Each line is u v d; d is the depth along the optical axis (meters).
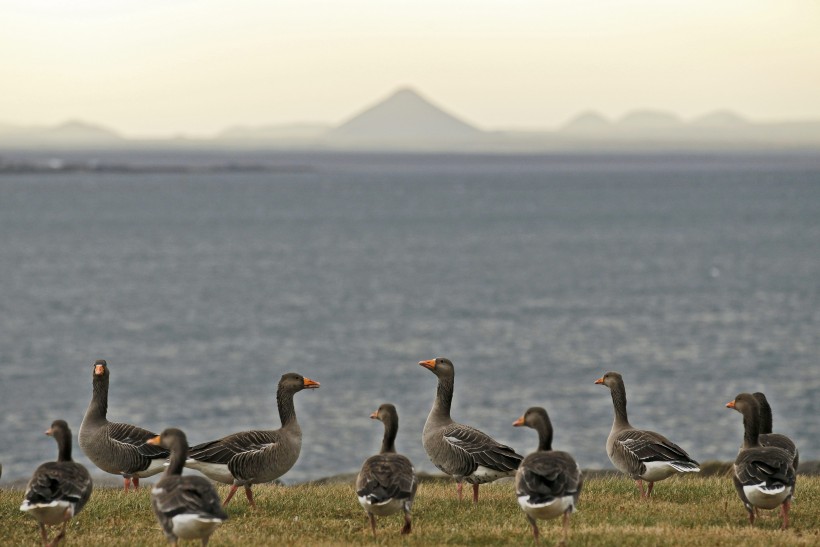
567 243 146.62
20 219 197.75
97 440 19.59
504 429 43.94
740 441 41.59
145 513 17.45
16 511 17.73
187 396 51.19
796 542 14.84
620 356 60.91
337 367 58.78
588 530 15.84
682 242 145.25
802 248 133.12
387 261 123.38
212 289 95.69
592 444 41.53
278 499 19.02
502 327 73.12
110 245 143.88
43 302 85.56
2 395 50.75
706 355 60.50
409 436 43.03
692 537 15.22
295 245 145.50
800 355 59.84
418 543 15.16
